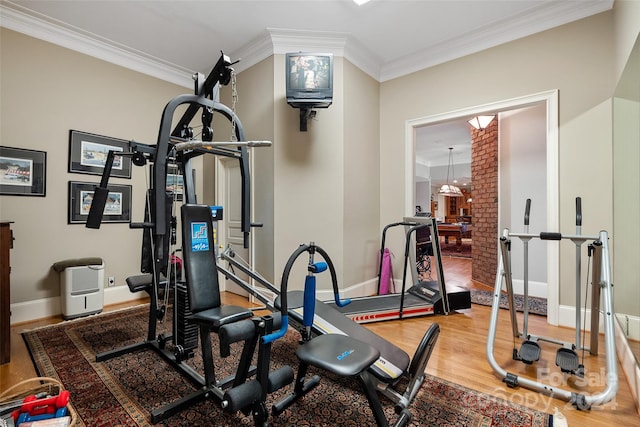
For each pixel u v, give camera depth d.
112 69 3.56
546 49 2.92
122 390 1.81
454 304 3.21
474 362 2.15
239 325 1.37
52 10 2.88
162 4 2.83
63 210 3.18
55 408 1.33
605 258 1.83
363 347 1.47
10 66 2.88
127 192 3.65
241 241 3.92
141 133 3.80
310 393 1.78
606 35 2.63
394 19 3.07
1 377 1.95
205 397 1.71
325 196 3.52
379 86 4.11
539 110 3.96
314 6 2.88
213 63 3.95
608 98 2.61
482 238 4.68
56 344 2.43
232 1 2.80
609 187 2.59
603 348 2.31
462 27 3.18
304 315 1.58
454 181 11.28
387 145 4.05
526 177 4.06
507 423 1.52
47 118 3.09
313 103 3.22
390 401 1.70
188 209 1.76
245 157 2.20
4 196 2.85
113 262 3.54
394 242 4.00
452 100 3.50
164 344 2.26
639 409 1.59
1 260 2.12
